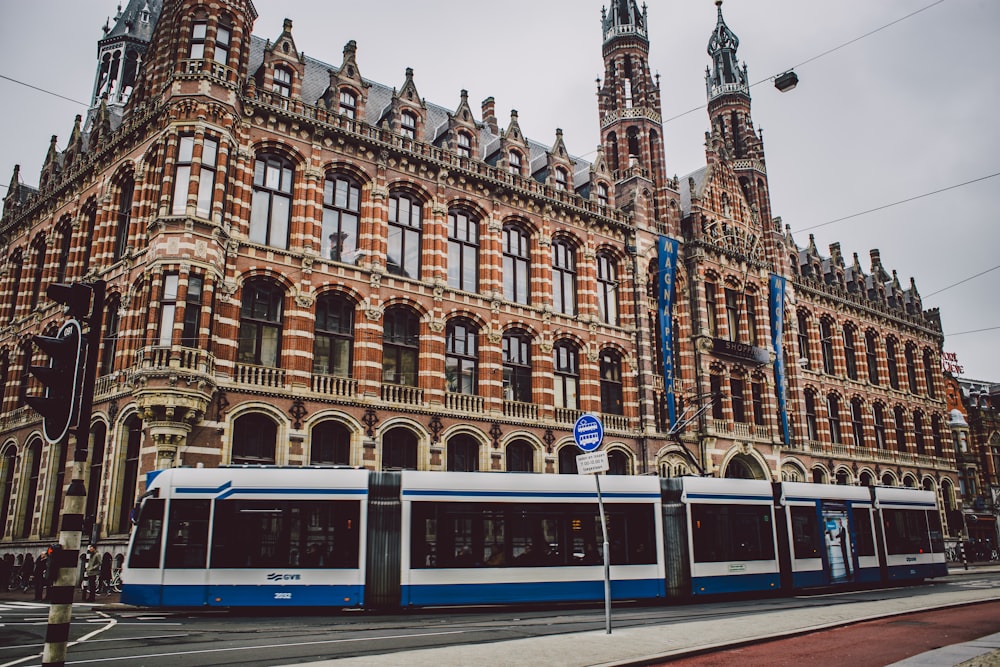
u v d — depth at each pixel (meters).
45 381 7.38
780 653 12.48
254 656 12.13
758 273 47.25
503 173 36.75
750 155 52.88
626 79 47.16
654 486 22.94
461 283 34.72
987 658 11.17
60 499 30.44
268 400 27.48
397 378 31.59
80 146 37.53
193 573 18.16
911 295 62.59
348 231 31.88
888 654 12.28
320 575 18.83
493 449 32.91
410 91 34.94
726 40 56.06
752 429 43.50
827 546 26.31
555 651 12.03
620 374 39.31
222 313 27.16
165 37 31.09
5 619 17.36
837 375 51.94
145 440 25.22
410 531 19.69
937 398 60.94
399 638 14.26
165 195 26.61
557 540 21.12
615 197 43.78
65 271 34.38
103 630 15.48
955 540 56.59
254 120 29.88
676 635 13.88
